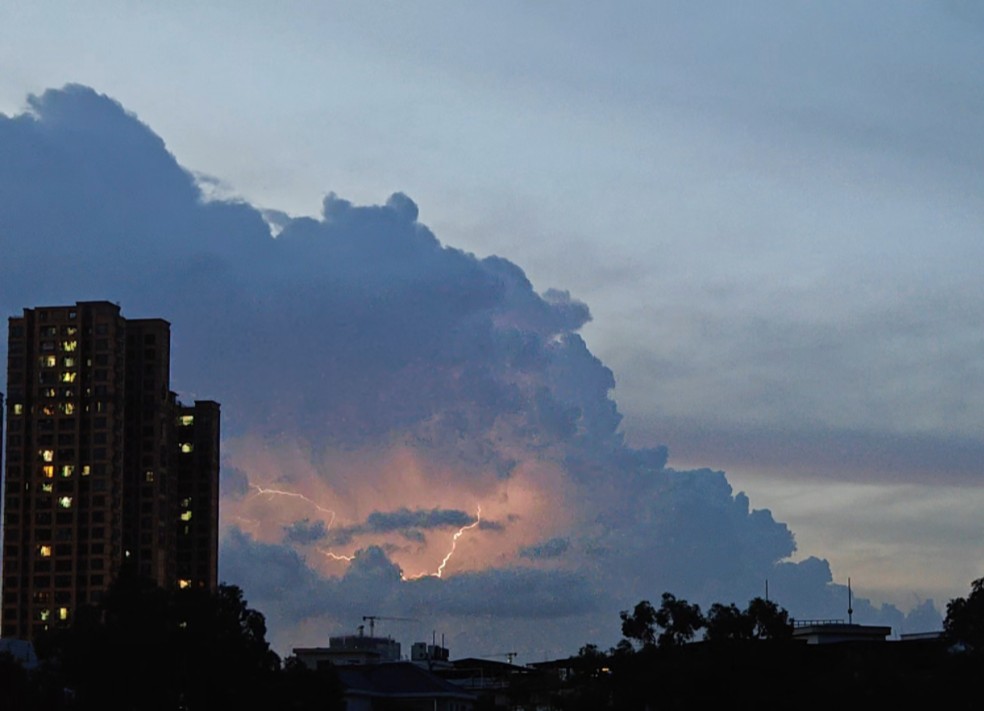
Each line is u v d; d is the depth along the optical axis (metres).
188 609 152.88
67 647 145.88
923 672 151.25
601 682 164.00
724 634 156.00
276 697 155.38
